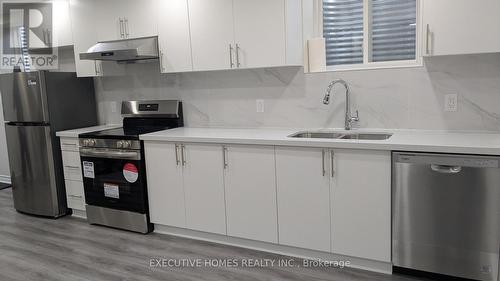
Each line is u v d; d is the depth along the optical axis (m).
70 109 4.03
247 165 2.84
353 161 2.46
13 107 3.94
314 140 2.56
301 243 2.73
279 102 3.31
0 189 5.21
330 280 2.48
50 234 3.50
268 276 2.56
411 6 2.87
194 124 3.79
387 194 2.39
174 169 3.17
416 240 2.35
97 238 3.35
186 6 3.23
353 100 3.00
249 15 2.96
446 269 2.31
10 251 3.16
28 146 3.91
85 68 3.94
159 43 3.42
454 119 2.71
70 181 3.89
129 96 4.14
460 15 2.30
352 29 3.10
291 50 2.92
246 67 3.04
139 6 3.46
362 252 2.54
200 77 3.67
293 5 2.92
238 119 3.54
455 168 2.18
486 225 2.16
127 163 3.35
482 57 2.57
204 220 3.11
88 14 3.78
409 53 2.92
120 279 2.61
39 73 3.72
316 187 2.61
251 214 2.89
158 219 3.34
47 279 2.67
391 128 2.91
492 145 2.12
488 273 2.20
